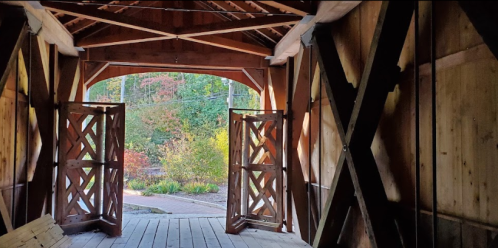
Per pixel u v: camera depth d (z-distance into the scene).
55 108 6.14
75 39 6.55
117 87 21.61
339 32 5.06
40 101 5.97
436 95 3.26
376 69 3.65
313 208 6.11
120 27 7.02
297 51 6.32
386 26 3.42
